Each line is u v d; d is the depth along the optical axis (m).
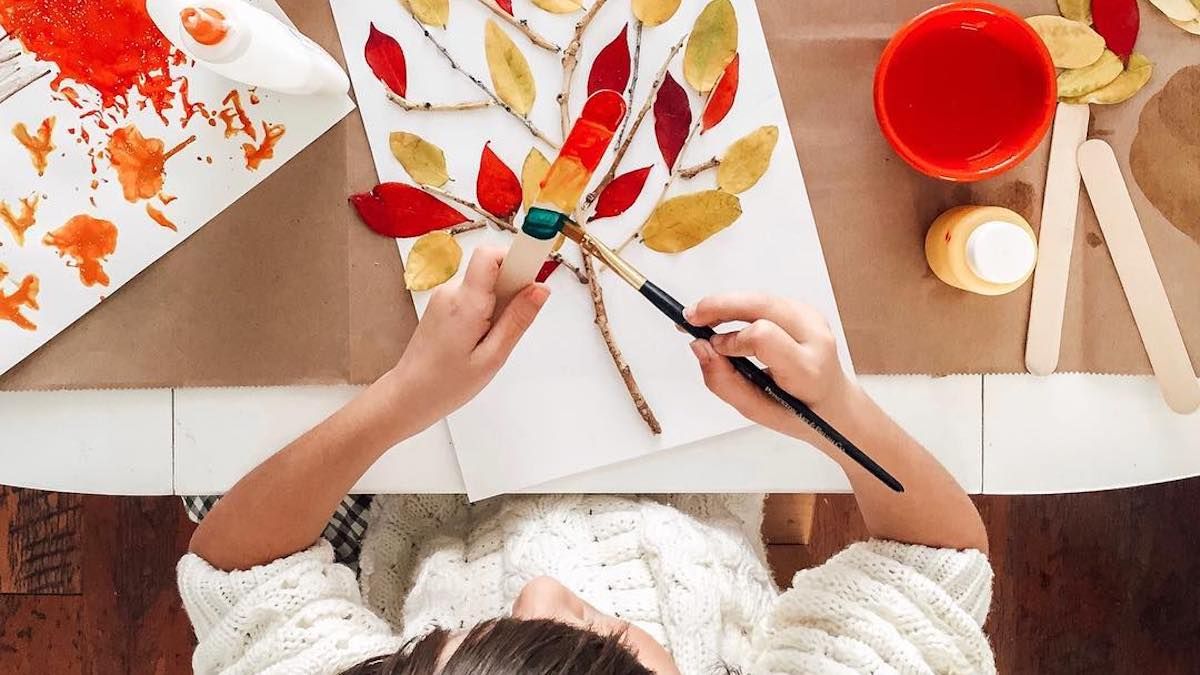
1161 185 0.68
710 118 0.67
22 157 0.65
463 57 0.67
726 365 0.58
